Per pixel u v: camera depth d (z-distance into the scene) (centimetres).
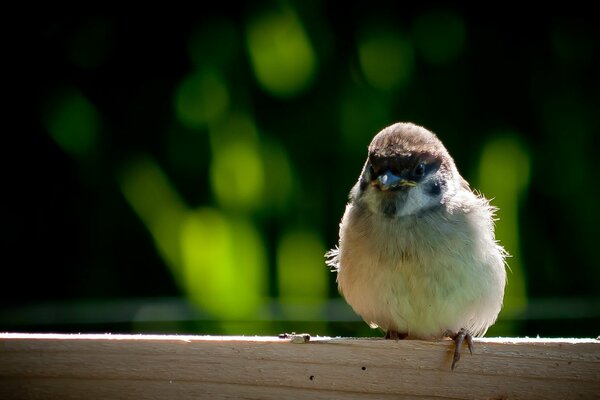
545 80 1141
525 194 1079
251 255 1045
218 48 1127
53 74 1177
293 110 1104
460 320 781
